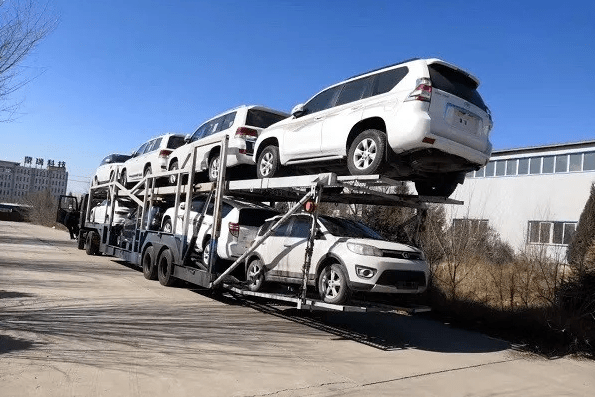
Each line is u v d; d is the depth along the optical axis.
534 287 9.77
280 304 9.55
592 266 9.03
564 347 7.88
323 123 7.89
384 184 6.86
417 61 6.82
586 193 18.91
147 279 11.36
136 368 4.97
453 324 9.27
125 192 14.02
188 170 10.27
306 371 5.43
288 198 9.77
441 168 7.40
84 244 18.55
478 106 7.12
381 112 6.88
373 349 6.81
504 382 5.84
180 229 10.66
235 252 8.98
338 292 6.98
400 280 6.90
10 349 5.18
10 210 56.03
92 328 6.39
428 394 5.10
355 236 7.55
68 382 4.41
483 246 12.10
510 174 21.58
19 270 11.26
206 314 8.01
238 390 4.63
